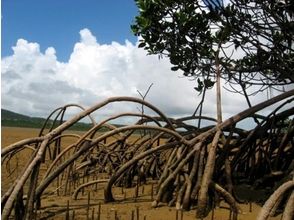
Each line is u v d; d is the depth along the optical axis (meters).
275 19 3.23
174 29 3.25
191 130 3.98
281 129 3.99
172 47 3.31
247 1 3.23
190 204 3.10
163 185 3.22
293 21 3.23
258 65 3.48
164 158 4.46
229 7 3.23
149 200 3.49
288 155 3.81
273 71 3.59
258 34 3.30
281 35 3.29
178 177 3.28
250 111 3.23
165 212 3.05
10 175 4.75
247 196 3.49
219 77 3.29
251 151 3.93
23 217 2.79
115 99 3.21
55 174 3.05
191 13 3.19
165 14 3.21
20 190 2.60
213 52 3.36
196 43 3.31
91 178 4.73
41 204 3.41
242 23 3.27
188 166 3.31
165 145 3.40
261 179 3.71
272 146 3.90
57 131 2.86
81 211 3.15
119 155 4.49
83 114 2.98
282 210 2.68
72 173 4.31
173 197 3.30
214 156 3.04
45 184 3.00
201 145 3.23
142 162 4.30
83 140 3.61
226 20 3.23
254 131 3.78
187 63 3.43
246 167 4.07
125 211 3.10
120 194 3.82
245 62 3.51
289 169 3.22
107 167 4.60
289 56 3.35
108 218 2.93
